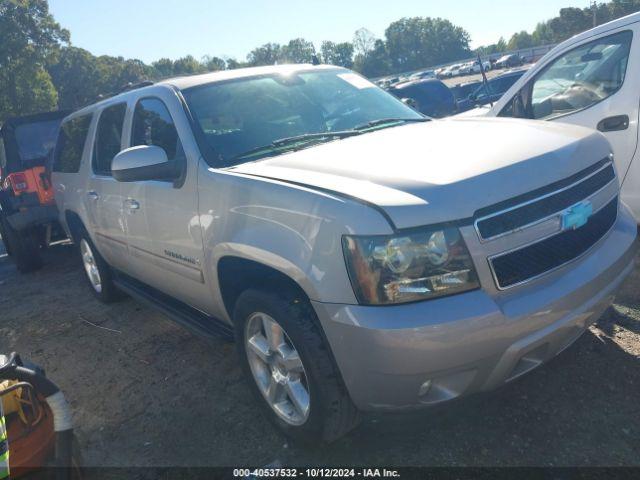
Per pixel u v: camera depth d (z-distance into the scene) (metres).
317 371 2.60
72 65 71.62
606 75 4.68
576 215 2.64
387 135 3.34
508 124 3.30
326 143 3.38
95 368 4.33
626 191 4.58
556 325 2.51
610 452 2.61
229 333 3.50
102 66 76.31
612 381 3.11
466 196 2.40
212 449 3.07
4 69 45.34
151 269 4.16
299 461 2.85
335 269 2.43
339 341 2.47
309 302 2.67
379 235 2.33
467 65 61.09
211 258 3.22
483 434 2.85
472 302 2.33
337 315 2.43
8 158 7.77
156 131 3.86
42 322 5.60
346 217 2.41
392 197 2.40
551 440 2.74
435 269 2.33
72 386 4.09
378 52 132.50
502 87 14.20
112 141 4.59
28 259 7.55
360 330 2.36
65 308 5.92
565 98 4.95
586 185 2.81
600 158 3.03
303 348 2.62
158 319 5.13
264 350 2.99
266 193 2.79
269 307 2.76
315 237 2.51
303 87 4.05
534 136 2.97
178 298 4.11
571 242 2.66
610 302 2.91
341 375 2.57
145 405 3.64
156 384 3.90
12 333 5.44
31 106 47.06
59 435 2.14
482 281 2.38
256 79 4.00
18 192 7.29
